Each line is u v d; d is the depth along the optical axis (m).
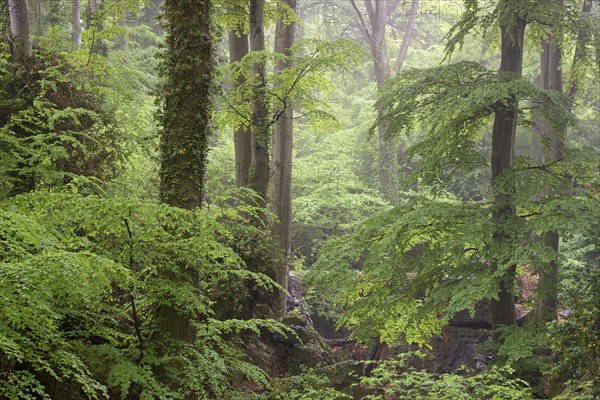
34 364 6.05
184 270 9.03
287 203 19.05
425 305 14.44
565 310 18.73
